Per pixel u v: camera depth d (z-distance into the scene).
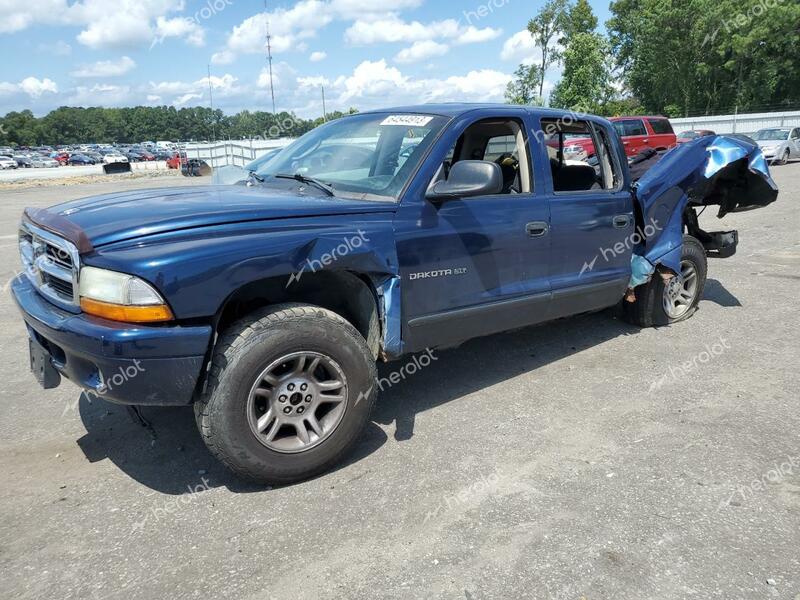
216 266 2.64
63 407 3.95
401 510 2.80
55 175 39.19
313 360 2.96
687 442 3.41
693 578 2.35
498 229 3.75
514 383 4.27
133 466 3.22
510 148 4.62
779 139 24.83
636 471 3.11
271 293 3.21
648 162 5.87
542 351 4.89
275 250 2.78
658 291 5.30
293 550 2.54
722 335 5.23
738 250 8.86
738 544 2.54
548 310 4.23
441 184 3.40
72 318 2.69
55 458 3.31
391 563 2.45
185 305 2.59
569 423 3.67
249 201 3.08
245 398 2.77
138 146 106.38
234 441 2.78
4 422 3.74
